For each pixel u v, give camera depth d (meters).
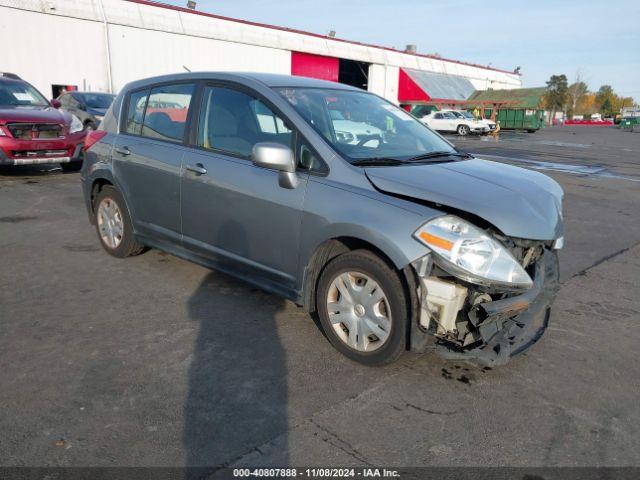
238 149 4.03
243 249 3.97
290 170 3.51
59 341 3.60
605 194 10.09
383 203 3.20
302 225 3.52
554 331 4.06
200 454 2.51
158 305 4.25
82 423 2.72
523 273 3.06
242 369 3.31
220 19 28.08
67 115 10.03
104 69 23.62
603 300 4.73
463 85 45.88
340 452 2.56
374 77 38.62
